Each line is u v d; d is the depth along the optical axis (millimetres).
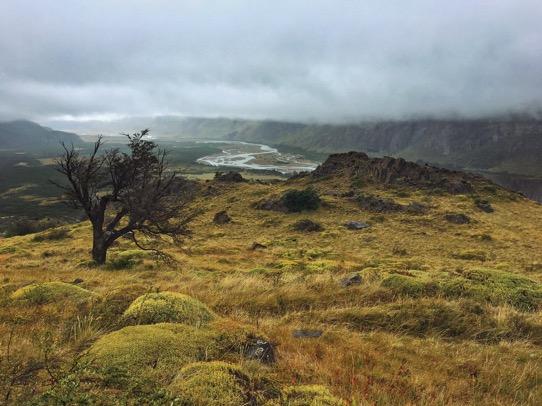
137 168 27812
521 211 80312
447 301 8812
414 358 6238
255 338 5270
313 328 7172
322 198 83688
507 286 10031
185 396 3322
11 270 21422
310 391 3811
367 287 9930
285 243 54875
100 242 26844
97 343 4379
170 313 5762
